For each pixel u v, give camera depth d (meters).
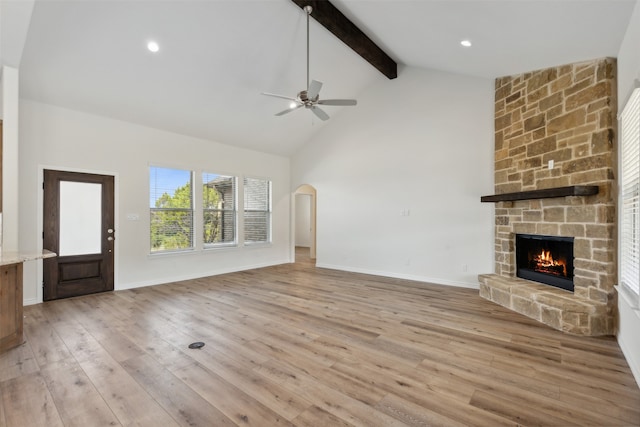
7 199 3.48
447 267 5.32
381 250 6.16
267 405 2.00
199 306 4.11
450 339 3.02
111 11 3.41
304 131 7.01
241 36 4.24
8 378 2.34
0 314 2.79
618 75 3.01
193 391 2.16
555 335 3.09
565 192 3.22
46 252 3.10
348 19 4.46
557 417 1.87
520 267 4.34
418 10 3.33
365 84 6.21
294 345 2.89
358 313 3.81
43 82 4.00
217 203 6.43
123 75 4.25
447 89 5.29
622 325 2.76
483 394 2.11
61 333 3.20
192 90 4.86
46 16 3.25
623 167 2.81
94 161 4.76
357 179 6.52
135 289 5.06
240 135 6.38
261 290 4.97
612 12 2.46
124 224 5.08
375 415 1.90
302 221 12.48
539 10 2.63
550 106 3.75
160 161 5.49
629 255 2.66
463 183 5.13
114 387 2.21
